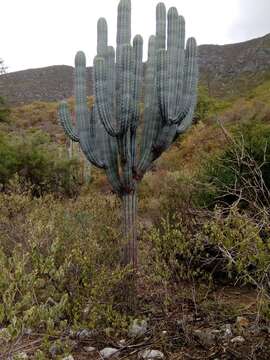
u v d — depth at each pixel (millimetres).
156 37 4504
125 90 4094
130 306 3863
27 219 4898
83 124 4492
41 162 13055
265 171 5535
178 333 3494
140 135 4824
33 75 67938
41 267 3164
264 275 2961
